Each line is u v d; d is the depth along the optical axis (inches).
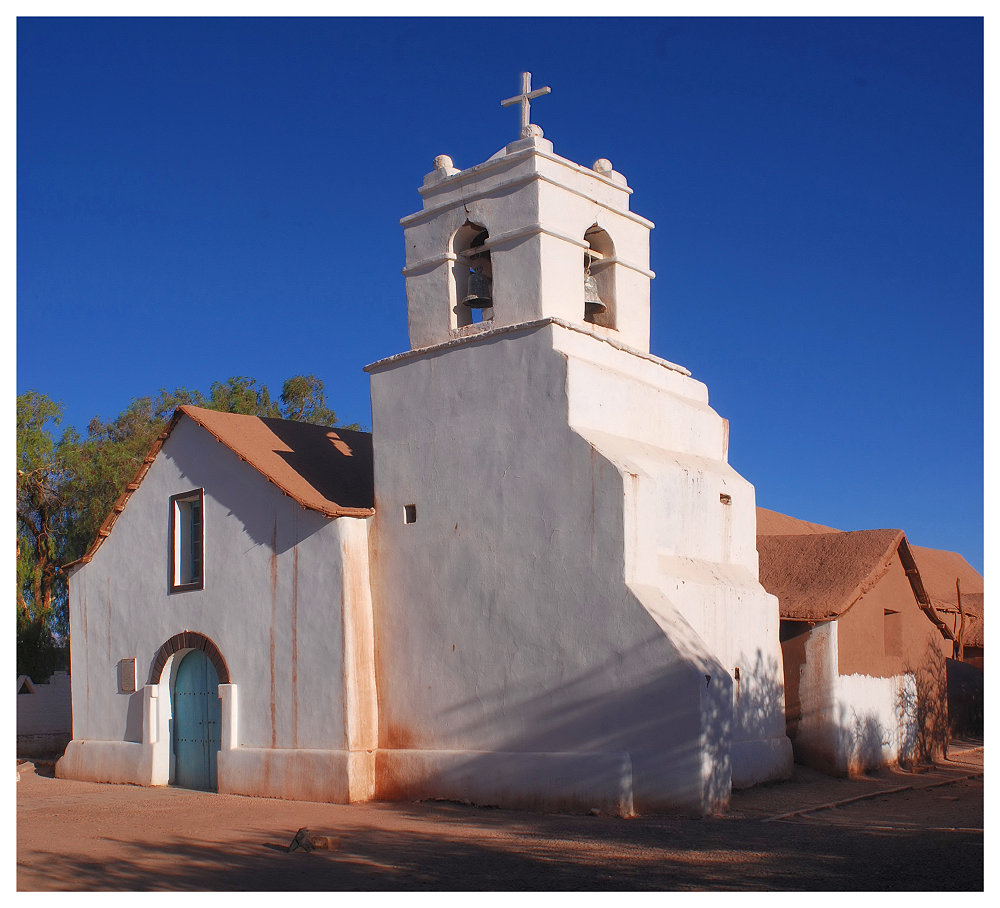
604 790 583.8
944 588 1279.5
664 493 666.8
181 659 813.2
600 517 613.3
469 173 708.7
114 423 1889.8
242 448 775.7
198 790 765.9
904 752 786.2
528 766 616.7
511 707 635.5
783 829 518.3
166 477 831.7
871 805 610.2
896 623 811.4
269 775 711.1
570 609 617.6
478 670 653.3
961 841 467.2
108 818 607.5
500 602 649.0
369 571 713.0
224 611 768.9
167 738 805.9
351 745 675.4
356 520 711.7
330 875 430.0
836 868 416.2
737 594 688.4
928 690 829.2
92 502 1381.6
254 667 741.3
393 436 718.5
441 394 697.6
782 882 395.5
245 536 763.4
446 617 673.0
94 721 857.5
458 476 681.0
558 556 627.2
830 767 711.1
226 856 476.1
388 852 478.6
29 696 1102.4
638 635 588.4
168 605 811.4
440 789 652.7
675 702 570.3
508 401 663.8
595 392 655.8
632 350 705.6
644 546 614.5
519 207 684.7
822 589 756.0
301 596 719.7
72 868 450.3
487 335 678.5
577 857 457.1
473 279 721.6
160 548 826.8
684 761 563.8
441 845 494.9
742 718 671.8
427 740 670.5
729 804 586.9
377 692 697.6
